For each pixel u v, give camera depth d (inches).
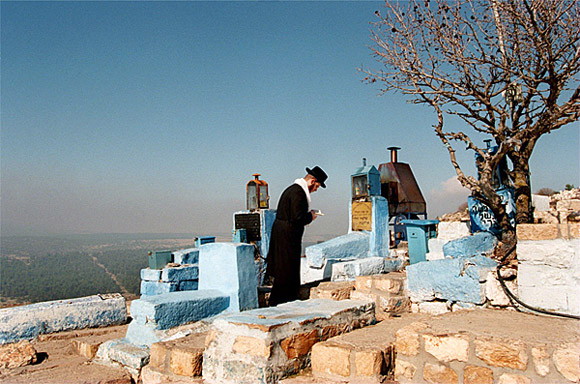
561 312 206.5
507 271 238.2
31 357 238.2
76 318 307.3
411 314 269.0
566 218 260.1
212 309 252.2
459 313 211.8
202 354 185.2
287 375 168.4
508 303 233.0
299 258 289.1
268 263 296.4
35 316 289.7
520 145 278.4
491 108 274.5
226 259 265.6
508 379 144.7
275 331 166.9
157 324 229.1
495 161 264.7
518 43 276.8
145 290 385.7
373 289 277.0
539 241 218.8
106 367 227.6
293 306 218.7
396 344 169.3
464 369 153.0
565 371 136.6
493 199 267.7
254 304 266.4
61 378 208.8
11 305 334.3
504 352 146.6
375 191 377.4
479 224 317.4
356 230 383.2
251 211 380.2
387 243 376.5
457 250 263.3
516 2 276.7
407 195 426.6
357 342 177.2
